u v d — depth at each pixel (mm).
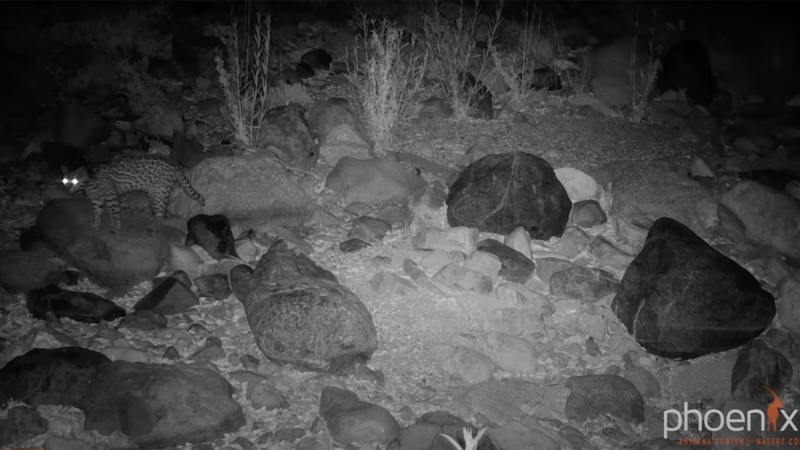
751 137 8664
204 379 4480
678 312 5125
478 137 7926
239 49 8930
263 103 7535
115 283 5410
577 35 10641
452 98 8500
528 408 4641
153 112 7512
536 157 6336
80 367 4453
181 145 7020
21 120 7473
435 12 9359
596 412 4605
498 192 6121
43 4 8938
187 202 6129
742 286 5172
